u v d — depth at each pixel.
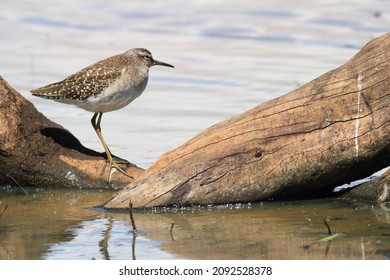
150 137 17.25
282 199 13.61
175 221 12.70
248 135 13.12
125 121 18.48
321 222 12.50
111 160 14.84
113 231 12.30
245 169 13.07
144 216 12.98
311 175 13.13
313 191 13.70
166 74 22.34
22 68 22.58
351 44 24.42
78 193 14.53
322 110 12.98
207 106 19.39
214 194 13.17
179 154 13.35
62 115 18.91
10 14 29.34
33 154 14.59
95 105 15.13
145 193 13.27
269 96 19.86
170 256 11.23
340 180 13.55
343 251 11.23
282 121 13.06
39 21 28.58
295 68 22.33
